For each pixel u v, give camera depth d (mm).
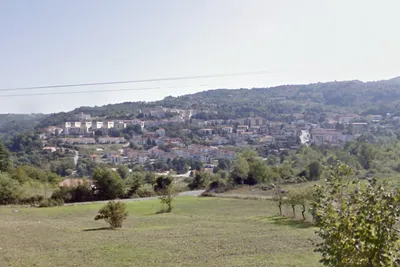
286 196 47188
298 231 31438
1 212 51344
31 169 93438
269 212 47938
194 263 19438
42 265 18594
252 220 40562
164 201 53906
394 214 7543
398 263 7465
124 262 19672
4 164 87188
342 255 7738
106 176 75312
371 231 7523
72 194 73062
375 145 87438
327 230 7992
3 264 18266
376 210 7625
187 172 132000
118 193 76375
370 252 7559
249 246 24234
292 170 87000
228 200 64125
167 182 83625
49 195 73750
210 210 52344
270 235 29047
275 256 21047
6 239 26062
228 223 38219
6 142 127812
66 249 23109
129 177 94000
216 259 20391
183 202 62656
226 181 86688
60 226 35812
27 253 21422
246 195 68938
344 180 8469
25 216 46969
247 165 86125
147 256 21172
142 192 81312
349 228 7734
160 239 27297
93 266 18688
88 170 115500
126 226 36906
